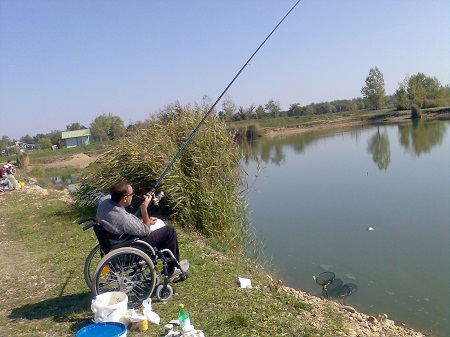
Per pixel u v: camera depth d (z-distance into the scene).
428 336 5.48
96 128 50.62
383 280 7.26
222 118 9.66
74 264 6.09
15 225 9.16
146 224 4.46
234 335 3.86
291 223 10.87
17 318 4.41
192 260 6.00
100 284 4.27
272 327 4.08
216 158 8.81
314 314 4.77
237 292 4.89
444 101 61.22
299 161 23.41
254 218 11.52
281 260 8.21
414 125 45.19
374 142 30.72
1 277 5.75
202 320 4.15
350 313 5.65
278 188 15.73
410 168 17.75
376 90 70.56
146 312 4.07
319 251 8.70
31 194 13.58
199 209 8.35
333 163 21.52
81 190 9.77
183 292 4.83
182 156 8.78
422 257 8.14
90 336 3.49
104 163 9.28
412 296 6.64
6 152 51.72
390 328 5.39
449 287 6.89
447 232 9.41
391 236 9.45
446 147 23.69
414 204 11.87
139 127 9.55
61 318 4.34
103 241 4.29
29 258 6.61
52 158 42.41
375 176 16.62
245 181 9.59
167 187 8.30
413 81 63.81
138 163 8.68
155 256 4.38
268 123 60.44
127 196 4.29
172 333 3.71
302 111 69.69
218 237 8.04
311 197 13.75
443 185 13.84
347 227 10.28
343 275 7.45
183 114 9.43
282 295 5.13
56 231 8.20
